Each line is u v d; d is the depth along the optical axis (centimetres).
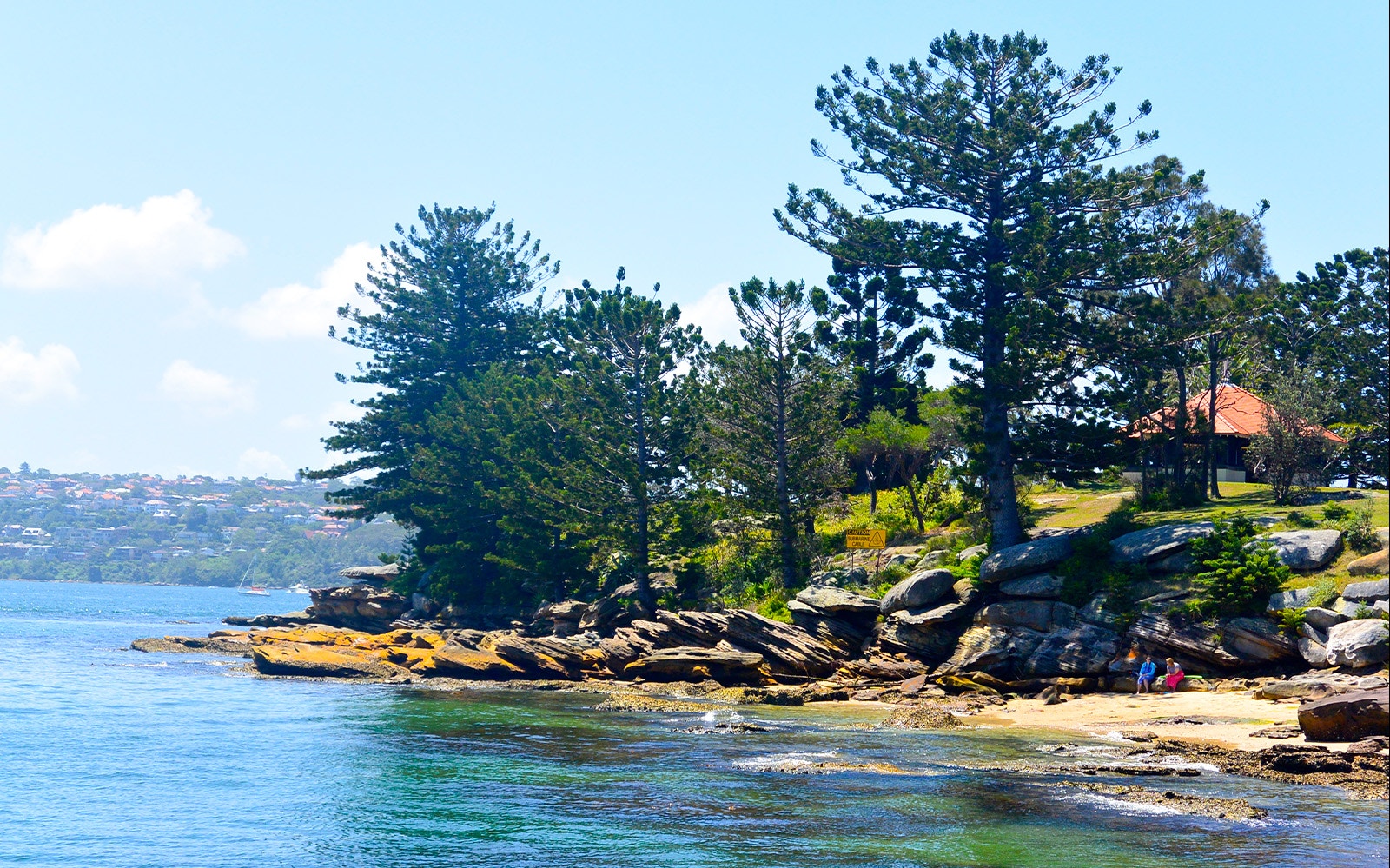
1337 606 3394
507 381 7688
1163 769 2442
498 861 1834
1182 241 4875
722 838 1945
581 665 4759
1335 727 2605
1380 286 7356
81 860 1842
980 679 3875
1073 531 4466
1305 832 1934
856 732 3133
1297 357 7312
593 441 5928
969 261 5100
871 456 6412
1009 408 5169
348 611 7950
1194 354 4825
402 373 9006
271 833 2005
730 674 4369
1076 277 4894
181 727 3250
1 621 10019
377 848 1906
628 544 5806
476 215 9775
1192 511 4834
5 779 2455
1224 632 3562
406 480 8262
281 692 4275
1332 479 6550
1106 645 3750
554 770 2559
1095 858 1802
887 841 1914
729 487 5722
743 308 5362
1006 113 5062
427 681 4675
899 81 5225
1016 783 2352
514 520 6581
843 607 4434
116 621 10962
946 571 4347
